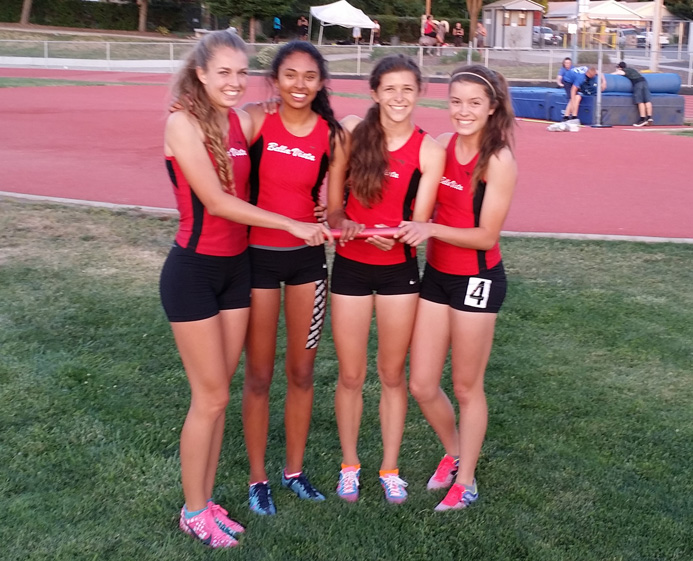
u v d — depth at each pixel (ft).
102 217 25.75
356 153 10.28
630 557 9.92
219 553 9.87
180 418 13.30
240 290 10.07
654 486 11.55
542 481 11.67
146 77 93.20
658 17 91.97
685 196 32.01
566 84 60.18
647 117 60.54
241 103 61.77
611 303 19.17
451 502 10.97
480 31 107.86
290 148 10.23
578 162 40.68
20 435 12.55
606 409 13.98
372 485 11.62
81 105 59.06
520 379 15.12
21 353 15.60
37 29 137.08
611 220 27.73
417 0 165.07
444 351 11.10
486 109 9.92
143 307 18.24
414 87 9.87
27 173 33.12
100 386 14.37
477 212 10.30
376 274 10.62
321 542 10.15
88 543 9.98
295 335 10.91
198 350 9.65
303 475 11.48
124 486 11.28
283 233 10.37
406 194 10.44
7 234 23.44
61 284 19.54
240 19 125.80
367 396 14.46
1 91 66.90
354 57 99.35
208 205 9.26
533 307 18.79
